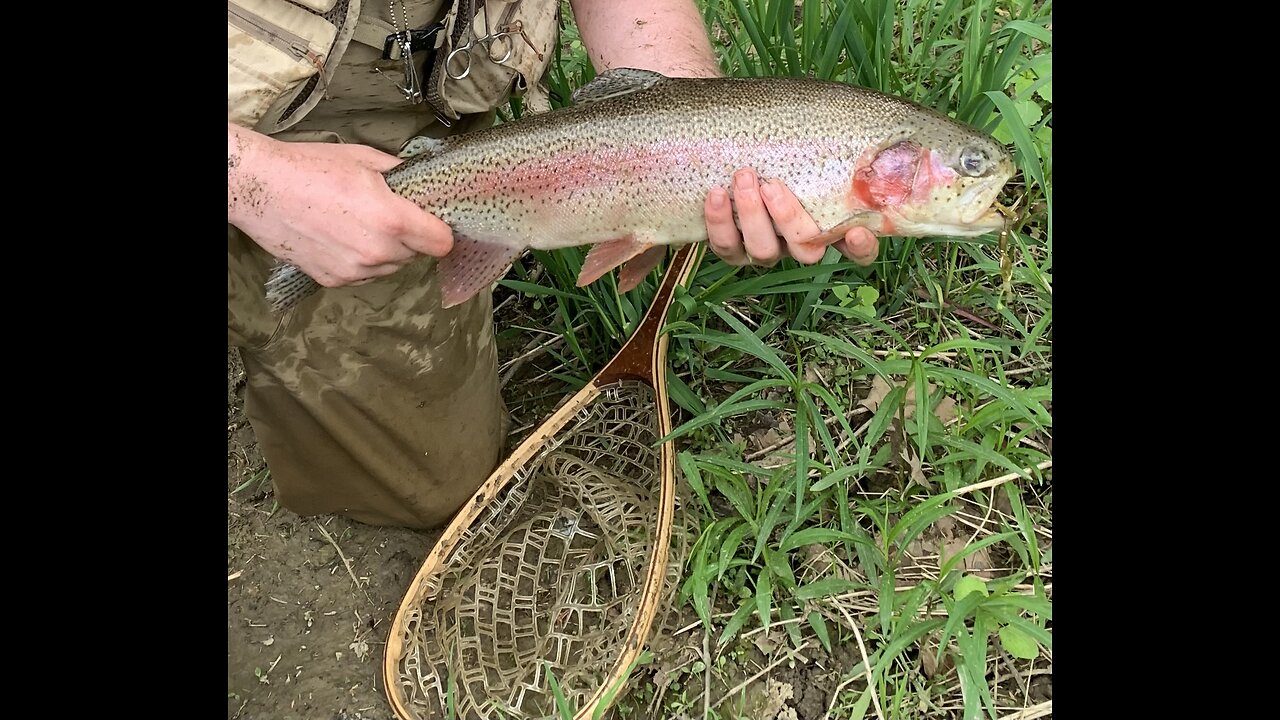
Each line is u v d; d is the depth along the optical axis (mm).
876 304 974
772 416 919
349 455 838
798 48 945
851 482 855
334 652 868
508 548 870
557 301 1027
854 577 809
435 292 804
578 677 787
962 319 962
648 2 835
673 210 703
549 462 891
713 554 815
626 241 729
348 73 749
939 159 663
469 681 798
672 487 784
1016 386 920
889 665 749
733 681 779
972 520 827
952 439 801
